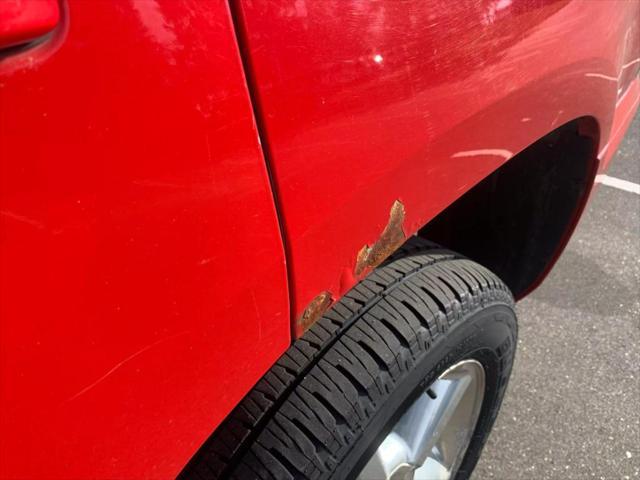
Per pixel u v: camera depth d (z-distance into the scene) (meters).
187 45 0.36
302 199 0.46
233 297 0.43
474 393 0.85
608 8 0.75
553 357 1.30
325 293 0.53
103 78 0.33
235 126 0.39
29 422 0.35
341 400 0.62
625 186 1.81
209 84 0.37
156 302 0.39
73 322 0.35
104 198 0.34
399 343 0.66
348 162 0.48
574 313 1.41
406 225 0.58
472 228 1.02
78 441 0.38
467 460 0.94
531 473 1.10
